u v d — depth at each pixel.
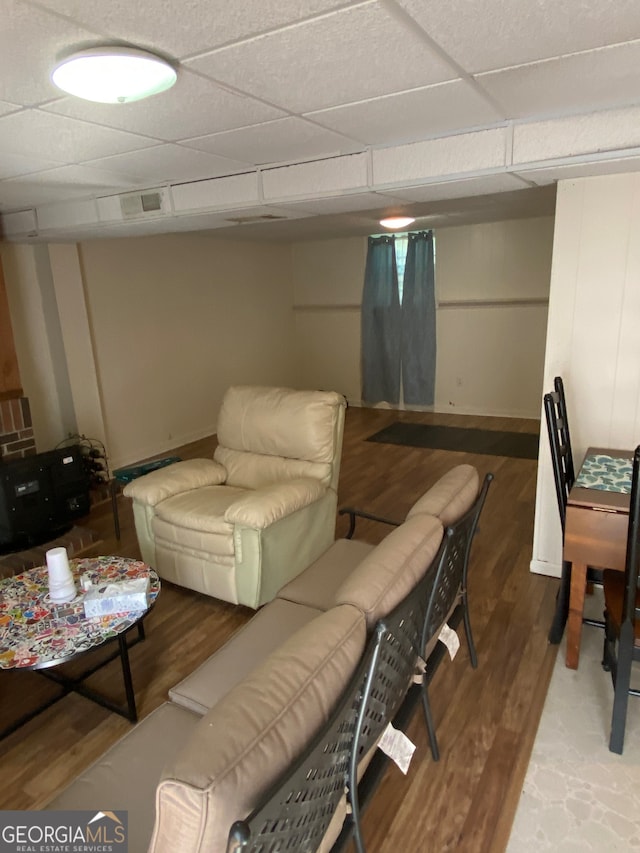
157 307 5.38
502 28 1.32
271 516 2.47
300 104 1.83
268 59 1.46
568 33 1.35
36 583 2.29
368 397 7.30
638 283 2.43
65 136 2.09
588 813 1.64
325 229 5.67
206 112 1.88
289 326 7.56
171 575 2.90
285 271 7.37
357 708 1.18
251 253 6.66
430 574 1.49
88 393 4.59
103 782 1.30
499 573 2.98
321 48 1.40
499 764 1.81
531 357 6.18
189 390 5.88
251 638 1.81
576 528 2.08
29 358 4.30
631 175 2.33
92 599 2.03
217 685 1.60
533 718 2.00
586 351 2.61
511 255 6.02
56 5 1.14
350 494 4.24
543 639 2.44
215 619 2.73
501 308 6.21
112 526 3.88
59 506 3.62
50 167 2.59
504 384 6.41
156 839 0.85
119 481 3.88
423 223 5.72
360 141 2.37
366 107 1.89
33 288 4.27
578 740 1.90
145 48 1.37
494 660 2.31
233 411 3.25
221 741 0.86
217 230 5.38
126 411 5.15
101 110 1.81
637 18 1.28
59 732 2.06
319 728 1.00
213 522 2.63
